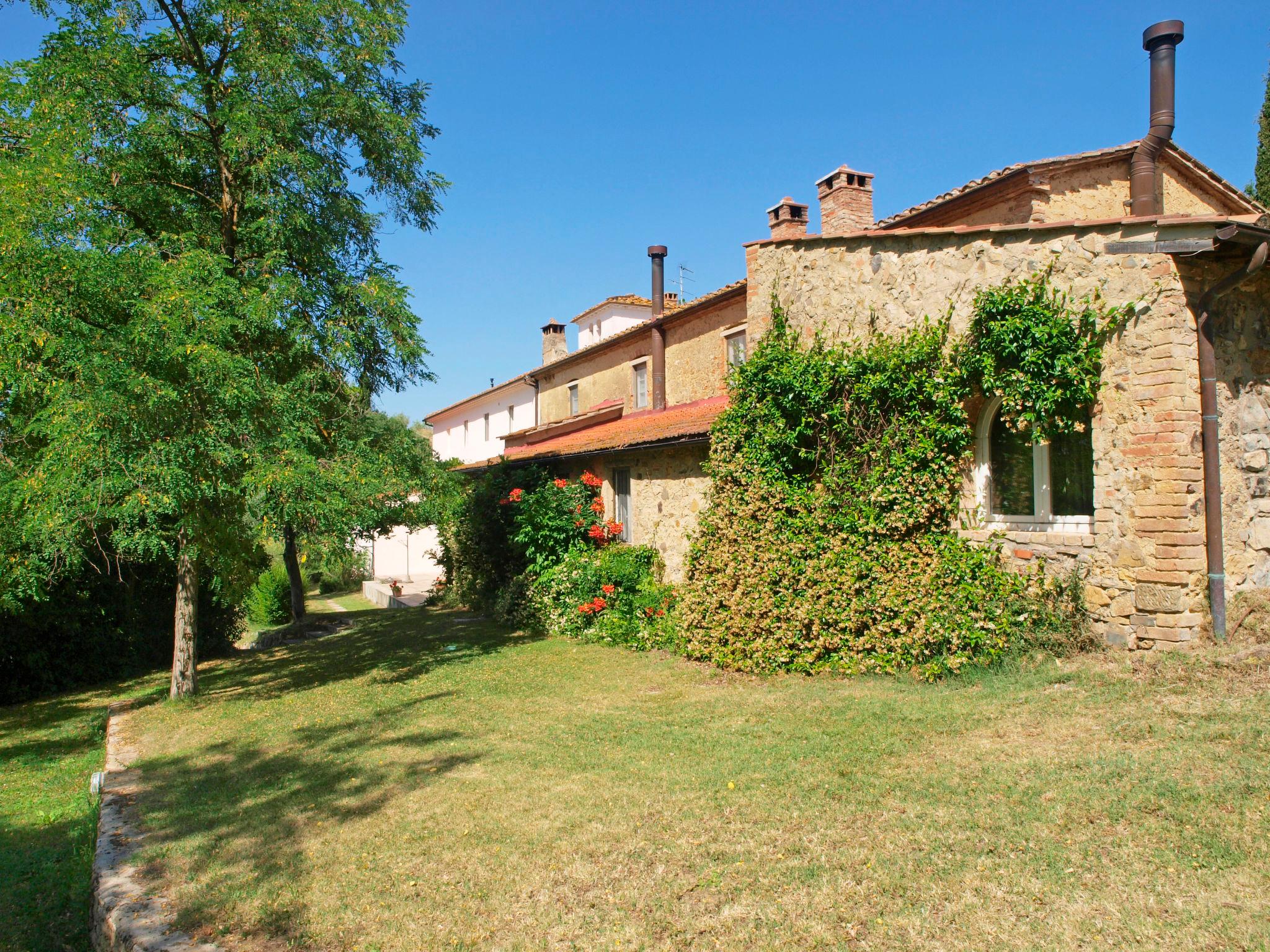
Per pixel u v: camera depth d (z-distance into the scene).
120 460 8.57
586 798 5.64
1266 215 7.06
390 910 4.31
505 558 17.05
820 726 6.75
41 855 6.21
